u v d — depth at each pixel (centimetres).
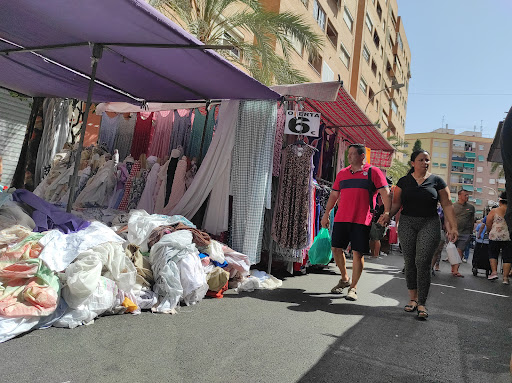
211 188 557
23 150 717
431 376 265
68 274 299
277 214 571
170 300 365
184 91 570
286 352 285
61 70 552
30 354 240
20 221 347
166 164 601
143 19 329
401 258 1212
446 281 760
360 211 496
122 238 403
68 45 433
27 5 342
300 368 259
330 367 265
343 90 547
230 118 566
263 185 539
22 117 955
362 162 516
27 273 281
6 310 257
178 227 429
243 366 254
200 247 438
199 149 630
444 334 368
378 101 3675
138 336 289
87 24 364
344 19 2556
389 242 1292
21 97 850
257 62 1101
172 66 463
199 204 559
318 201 650
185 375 234
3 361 227
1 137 916
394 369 272
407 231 451
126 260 349
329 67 2347
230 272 477
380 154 1059
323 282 602
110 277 334
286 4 1694
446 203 441
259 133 552
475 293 635
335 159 817
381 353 301
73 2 317
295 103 578
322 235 663
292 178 570
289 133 562
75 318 294
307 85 539
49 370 223
